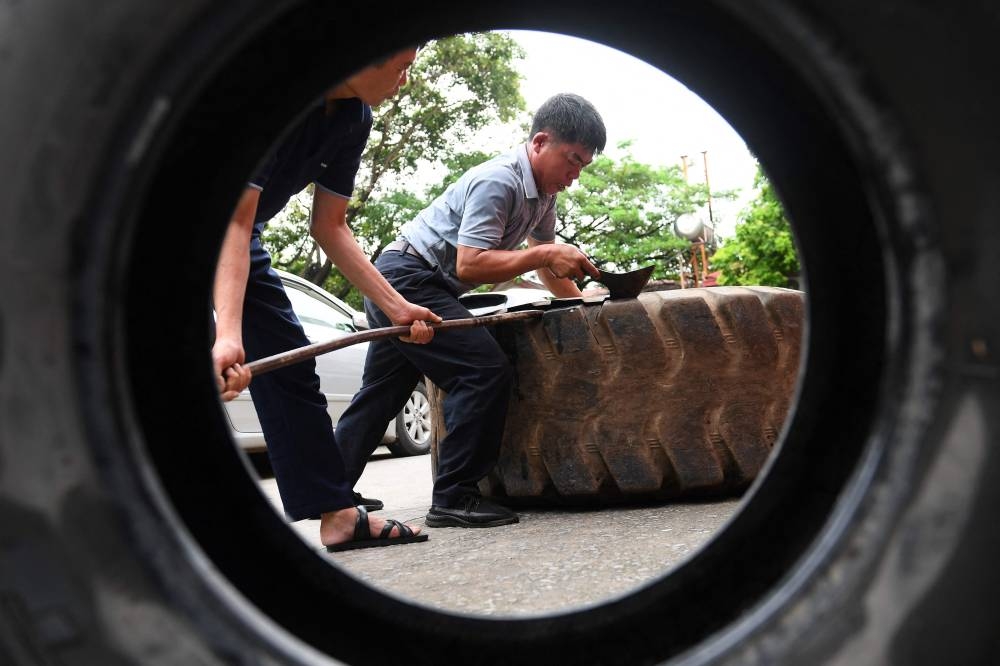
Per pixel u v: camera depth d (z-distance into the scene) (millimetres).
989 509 558
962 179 556
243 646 569
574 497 2857
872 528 567
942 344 562
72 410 553
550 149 3074
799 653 571
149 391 764
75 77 552
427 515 2943
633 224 29156
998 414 556
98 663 567
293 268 21641
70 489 555
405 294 3018
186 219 799
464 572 2021
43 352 551
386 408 3275
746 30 820
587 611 874
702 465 2750
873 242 770
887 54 551
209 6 549
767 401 2771
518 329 2887
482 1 894
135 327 745
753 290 2850
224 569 814
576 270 2984
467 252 3008
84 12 555
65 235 551
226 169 802
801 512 840
